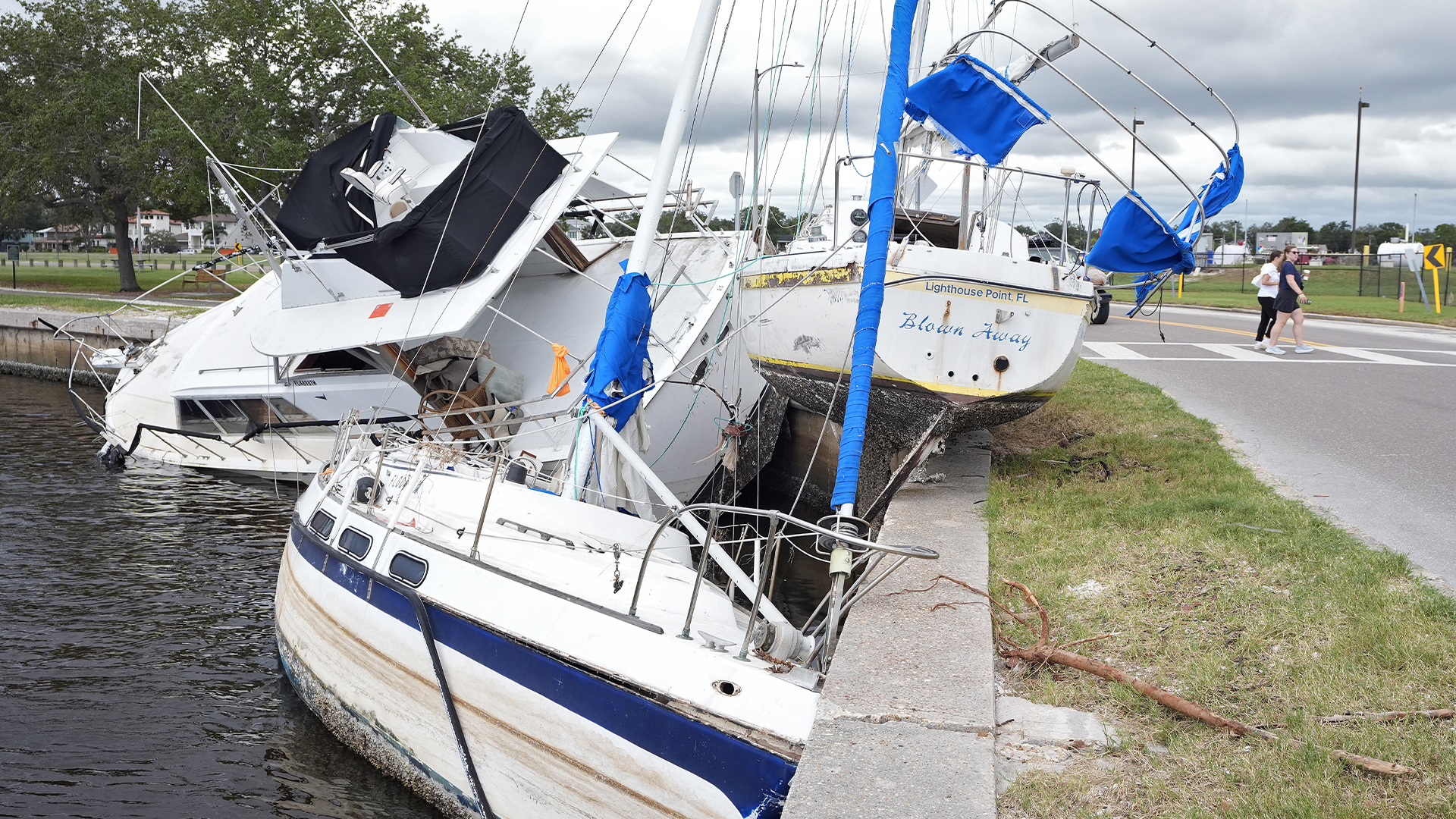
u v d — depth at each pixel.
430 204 9.38
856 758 3.54
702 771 4.25
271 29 30.89
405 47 31.80
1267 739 3.68
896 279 7.54
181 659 8.20
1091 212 8.28
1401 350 15.03
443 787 5.56
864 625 4.84
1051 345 7.70
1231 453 8.21
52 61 35.97
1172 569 5.54
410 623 5.55
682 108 6.97
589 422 6.73
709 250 11.87
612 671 4.57
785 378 9.34
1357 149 50.53
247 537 11.66
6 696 7.48
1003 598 5.41
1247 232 66.75
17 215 39.59
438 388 10.76
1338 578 5.03
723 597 5.68
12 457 15.87
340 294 10.51
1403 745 3.46
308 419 12.37
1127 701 4.11
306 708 6.92
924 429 7.98
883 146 5.58
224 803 6.07
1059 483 7.88
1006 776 3.58
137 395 14.96
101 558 10.84
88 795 6.18
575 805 4.74
